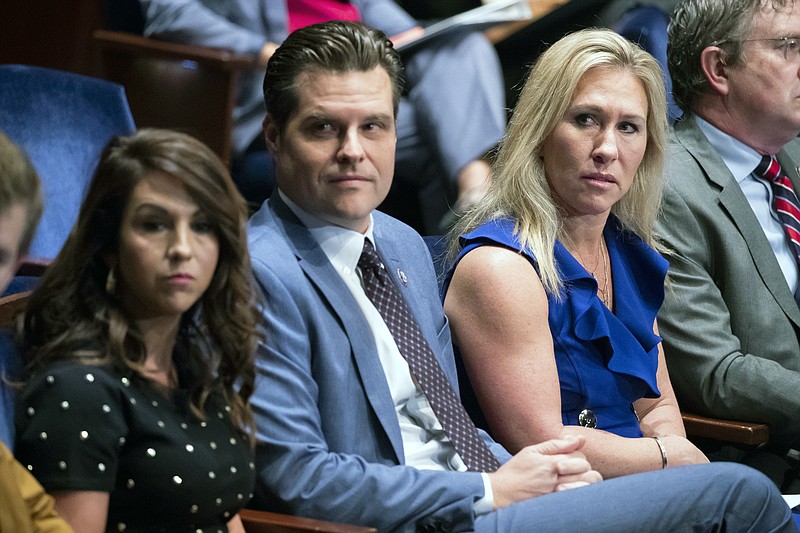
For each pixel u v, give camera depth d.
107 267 5.52
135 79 12.11
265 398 6.29
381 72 6.76
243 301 5.78
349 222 6.83
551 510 6.36
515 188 7.86
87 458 5.15
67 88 9.07
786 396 8.58
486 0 13.98
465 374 7.86
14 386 5.33
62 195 8.88
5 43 11.95
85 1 11.94
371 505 6.23
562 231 7.95
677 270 8.98
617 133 7.78
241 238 5.67
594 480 6.71
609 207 7.93
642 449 7.56
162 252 5.41
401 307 6.96
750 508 6.44
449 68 13.07
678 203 9.09
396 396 6.82
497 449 7.21
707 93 9.52
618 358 7.74
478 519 6.41
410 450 6.84
